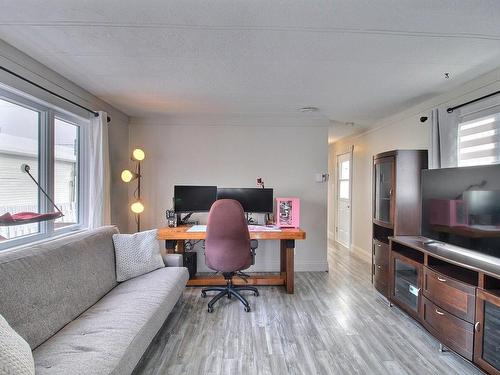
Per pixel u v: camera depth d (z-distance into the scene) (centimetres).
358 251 494
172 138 400
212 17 164
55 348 141
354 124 438
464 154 262
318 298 308
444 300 206
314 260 409
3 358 102
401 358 201
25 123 225
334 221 623
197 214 395
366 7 153
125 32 180
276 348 212
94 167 290
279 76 251
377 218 339
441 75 247
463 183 223
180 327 244
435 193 254
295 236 310
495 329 176
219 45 196
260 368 189
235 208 271
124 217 382
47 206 241
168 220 348
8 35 183
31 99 222
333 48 200
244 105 342
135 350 151
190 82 267
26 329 144
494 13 157
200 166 401
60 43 194
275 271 403
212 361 197
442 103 296
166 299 208
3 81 191
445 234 241
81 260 202
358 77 252
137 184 397
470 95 260
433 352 209
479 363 177
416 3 149
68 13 160
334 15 161
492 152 234
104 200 295
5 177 208
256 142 404
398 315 267
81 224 296
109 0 148
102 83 270
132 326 164
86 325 164
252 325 247
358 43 192
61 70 239
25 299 149
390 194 307
